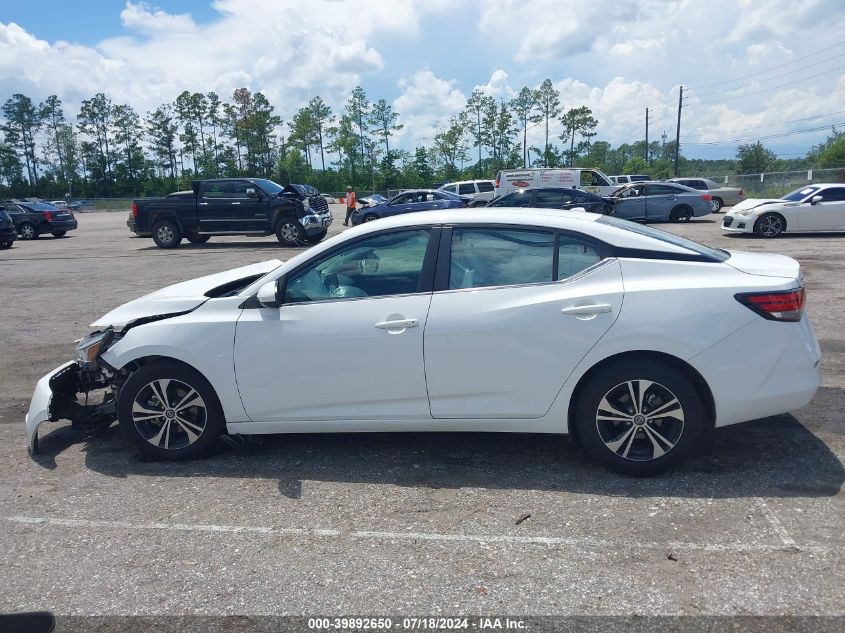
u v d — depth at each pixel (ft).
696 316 12.75
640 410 13.19
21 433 17.65
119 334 15.58
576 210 15.62
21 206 90.33
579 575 10.34
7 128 355.36
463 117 273.95
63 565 11.19
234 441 15.34
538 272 13.66
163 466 15.05
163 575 10.78
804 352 13.05
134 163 354.74
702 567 10.41
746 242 54.34
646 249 13.52
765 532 11.31
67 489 14.05
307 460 15.03
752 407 13.02
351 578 10.50
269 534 11.93
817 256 44.19
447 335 13.46
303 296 14.51
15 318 33.24
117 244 76.89
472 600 9.83
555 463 14.34
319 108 307.58
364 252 14.39
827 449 14.40
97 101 344.49
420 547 11.32
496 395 13.58
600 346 12.97
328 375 14.08
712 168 301.43
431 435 16.19
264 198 65.87
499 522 12.02
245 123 319.27
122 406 15.02
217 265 51.52
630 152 315.99
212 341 14.44
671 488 12.98
